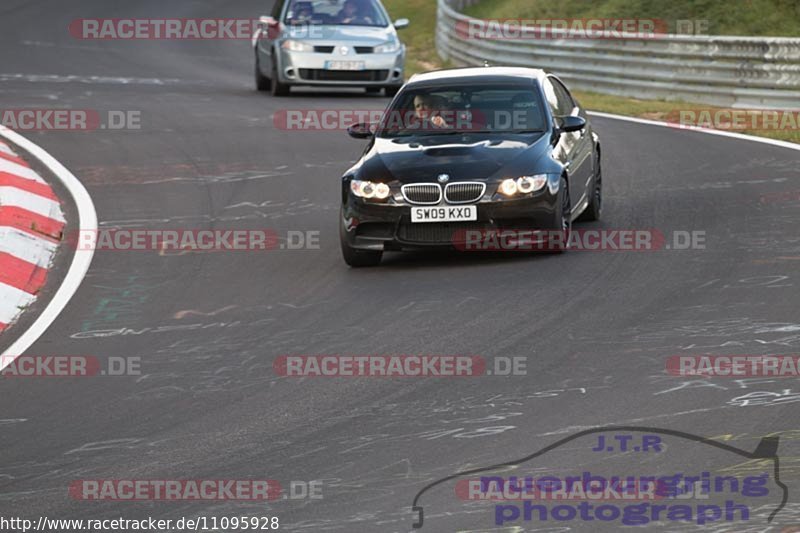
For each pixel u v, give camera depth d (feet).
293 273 117.29
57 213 145.59
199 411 78.02
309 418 75.05
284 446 70.28
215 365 88.38
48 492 65.41
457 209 114.73
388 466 65.72
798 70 219.20
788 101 220.64
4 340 98.73
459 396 77.25
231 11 434.71
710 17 303.27
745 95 226.79
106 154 182.70
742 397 73.20
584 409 73.00
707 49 234.58
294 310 103.19
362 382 81.76
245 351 91.56
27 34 359.05
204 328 99.09
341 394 79.51
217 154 182.19
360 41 240.53
